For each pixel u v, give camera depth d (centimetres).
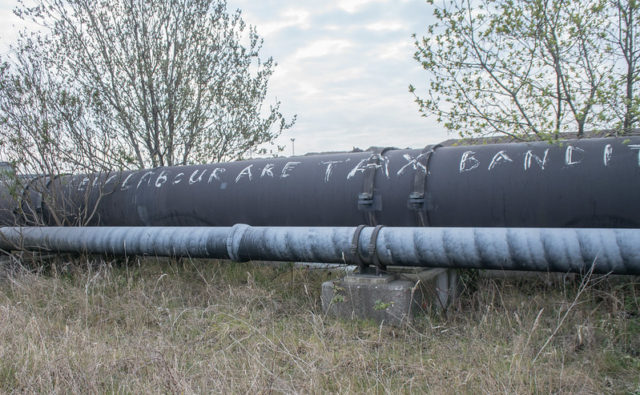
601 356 431
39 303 654
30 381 402
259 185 766
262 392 370
